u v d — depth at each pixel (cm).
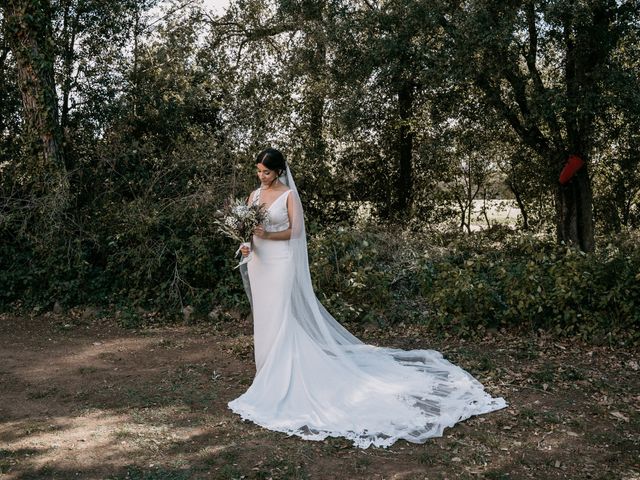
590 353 595
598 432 412
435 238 1102
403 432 404
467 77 1043
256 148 1083
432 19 1015
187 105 1145
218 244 812
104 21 1079
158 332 710
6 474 349
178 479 345
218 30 1416
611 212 1414
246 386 511
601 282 649
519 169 1462
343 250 788
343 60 1180
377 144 1450
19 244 860
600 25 1030
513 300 673
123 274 815
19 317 779
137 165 966
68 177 915
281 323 485
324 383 465
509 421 430
